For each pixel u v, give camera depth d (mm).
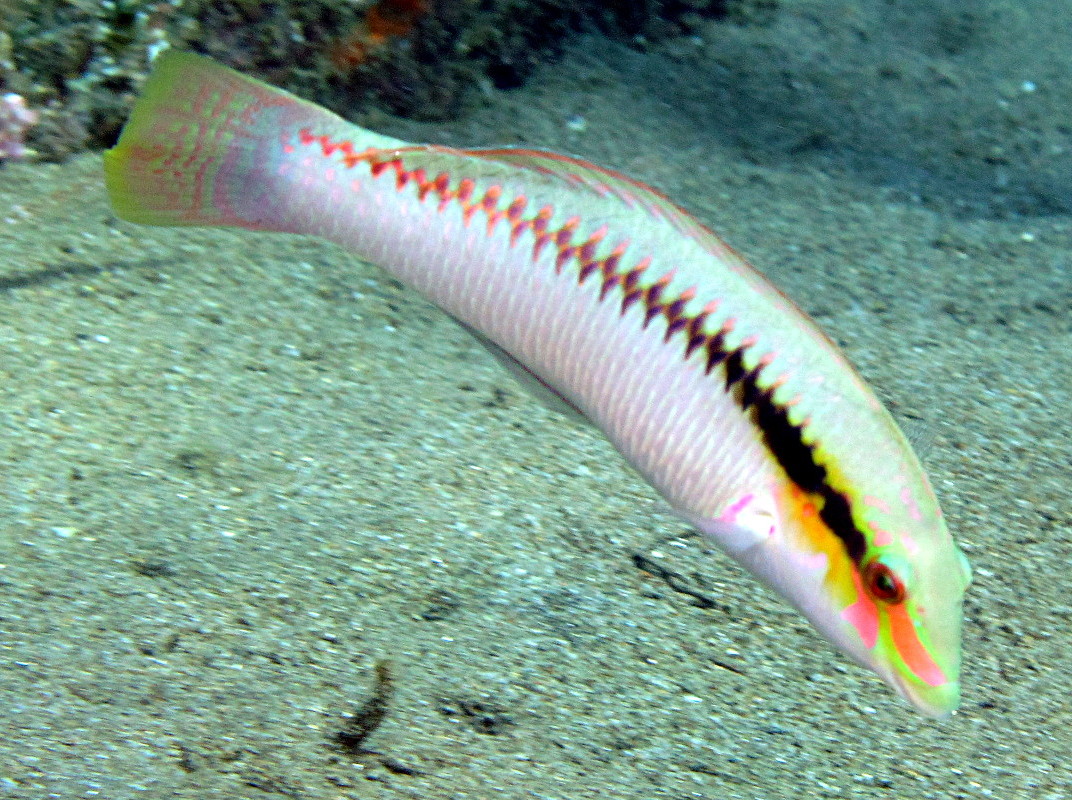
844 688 462
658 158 1050
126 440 526
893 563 254
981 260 916
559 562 508
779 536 260
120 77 791
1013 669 485
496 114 1075
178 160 270
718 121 1169
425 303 732
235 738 378
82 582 426
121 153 267
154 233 725
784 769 410
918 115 1250
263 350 633
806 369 259
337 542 488
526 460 581
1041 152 1198
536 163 266
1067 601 528
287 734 384
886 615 256
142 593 428
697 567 521
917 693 255
